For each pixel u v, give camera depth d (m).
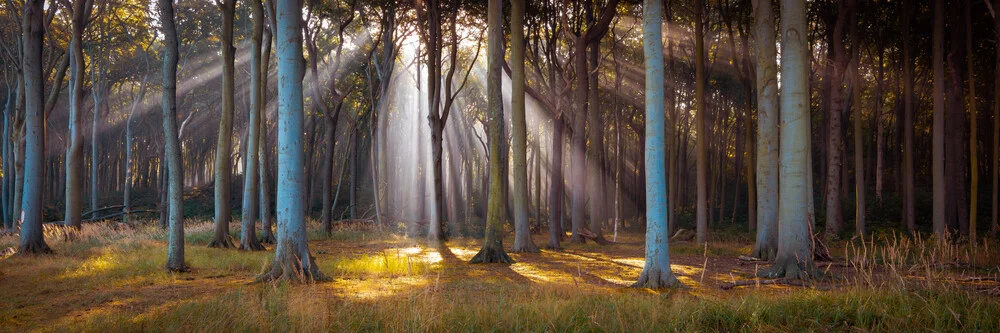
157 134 45.28
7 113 34.34
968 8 21.20
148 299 9.75
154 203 49.38
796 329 7.02
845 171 34.00
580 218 24.55
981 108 33.97
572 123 24.83
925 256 15.61
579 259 17.88
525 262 16.88
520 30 19.52
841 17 23.00
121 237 22.92
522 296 9.63
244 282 11.99
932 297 8.08
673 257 18.39
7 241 21.17
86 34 33.34
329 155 29.17
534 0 26.38
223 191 21.19
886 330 6.85
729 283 11.88
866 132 42.47
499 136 17.41
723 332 7.02
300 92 12.67
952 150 24.28
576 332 6.77
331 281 12.14
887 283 9.99
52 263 14.62
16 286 11.18
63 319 8.16
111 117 49.34
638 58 35.09
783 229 13.39
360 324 7.14
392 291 10.41
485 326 7.08
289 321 7.27
